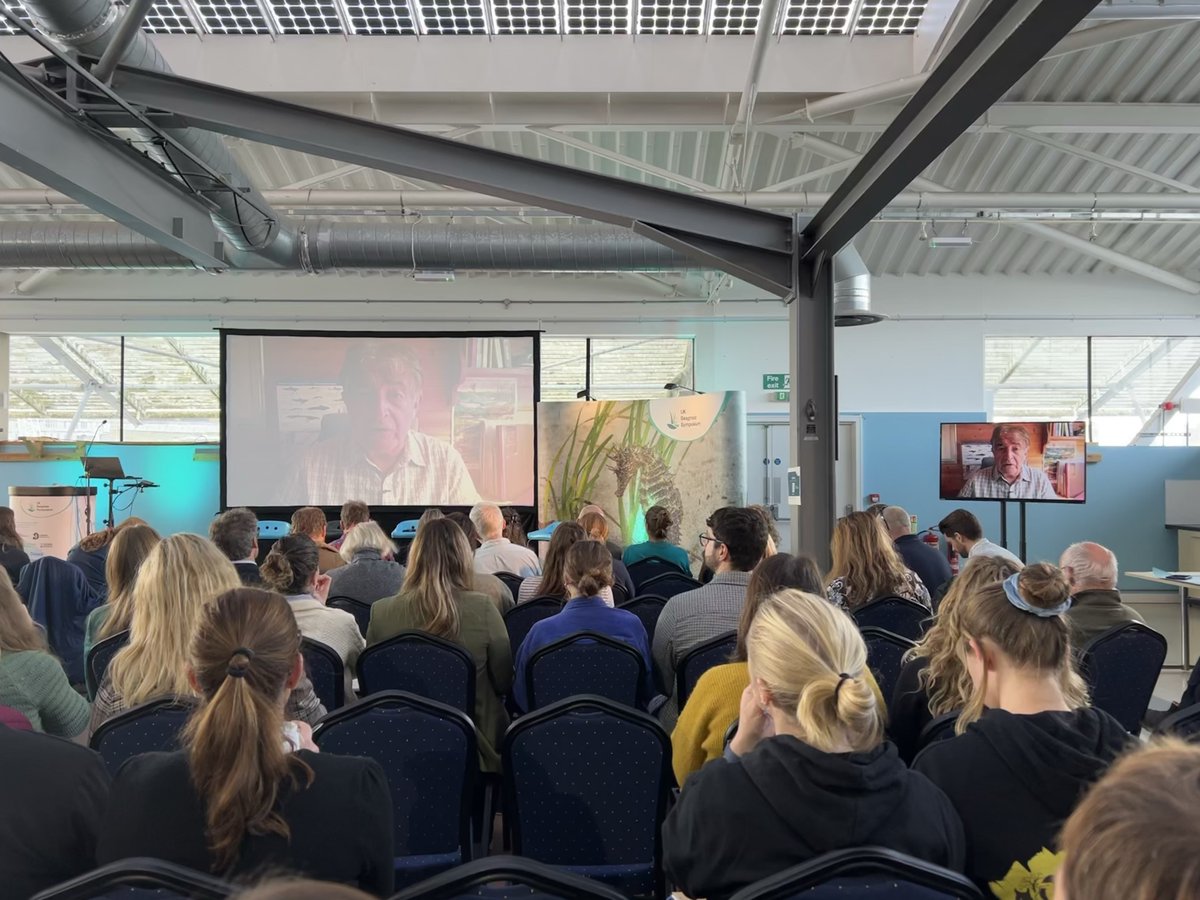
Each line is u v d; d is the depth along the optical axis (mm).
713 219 5609
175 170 5719
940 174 8477
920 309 10555
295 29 6414
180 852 1317
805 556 2307
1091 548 3326
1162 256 9930
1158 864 466
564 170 5426
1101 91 7027
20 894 1425
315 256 7801
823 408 5613
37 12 4184
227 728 1309
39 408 11523
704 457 8773
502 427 10016
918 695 2346
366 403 9930
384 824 1432
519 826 2203
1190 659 6203
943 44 5848
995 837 1397
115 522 10016
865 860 1131
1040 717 1434
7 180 8664
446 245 7816
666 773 2180
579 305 10617
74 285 10391
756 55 5859
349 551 4406
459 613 3137
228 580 2359
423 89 6516
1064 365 10984
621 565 4906
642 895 2182
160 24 6355
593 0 6164
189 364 11320
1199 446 10336
